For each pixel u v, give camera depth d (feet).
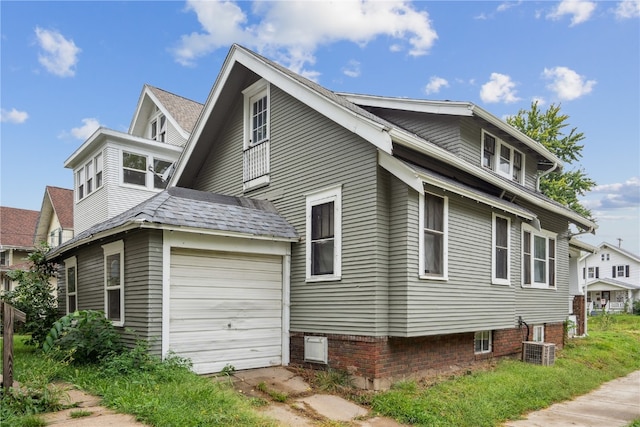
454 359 29.73
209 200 29.58
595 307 158.40
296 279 29.78
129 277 26.05
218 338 26.55
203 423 16.12
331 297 27.20
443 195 27.81
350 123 25.85
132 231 25.52
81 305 33.19
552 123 93.91
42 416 16.28
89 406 17.69
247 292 28.19
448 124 34.22
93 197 55.01
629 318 117.08
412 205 25.35
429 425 19.67
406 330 24.21
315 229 29.12
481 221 31.35
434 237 27.20
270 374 26.78
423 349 27.32
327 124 28.91
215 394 19.62
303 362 28.50
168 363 22.93
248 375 26.27
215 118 38.45
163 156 57.06
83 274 33.24
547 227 43.78
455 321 27.76
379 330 24.57
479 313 30.04
